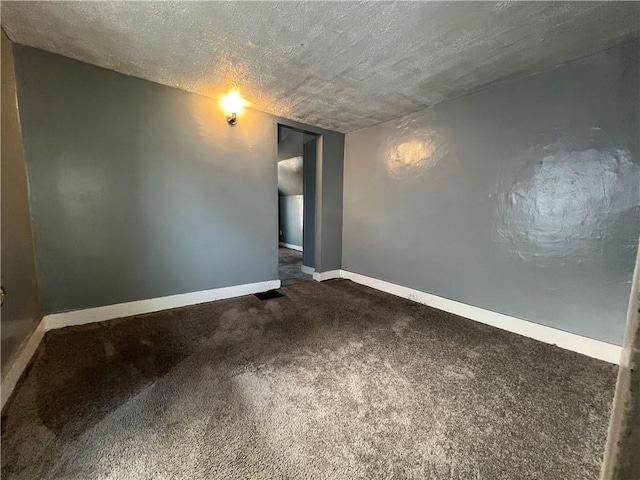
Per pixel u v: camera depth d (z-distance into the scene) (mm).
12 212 1646
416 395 1451
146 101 2383
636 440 398
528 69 2014
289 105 2828
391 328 2285
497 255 2330
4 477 958
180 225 2646
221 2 1416
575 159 1899
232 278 3025
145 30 1664
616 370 1700
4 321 1392
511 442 1164
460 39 1683
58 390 1427
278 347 1934
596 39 1646
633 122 1678
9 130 1701
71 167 2111
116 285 2363
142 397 1387
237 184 2957
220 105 2768
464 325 2373
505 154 2244
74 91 2084
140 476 980
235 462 1046
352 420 1271
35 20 1591
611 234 1782
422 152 2871
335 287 3494
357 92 2469
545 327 2080
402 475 1012
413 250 3010
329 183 3748
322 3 1406
